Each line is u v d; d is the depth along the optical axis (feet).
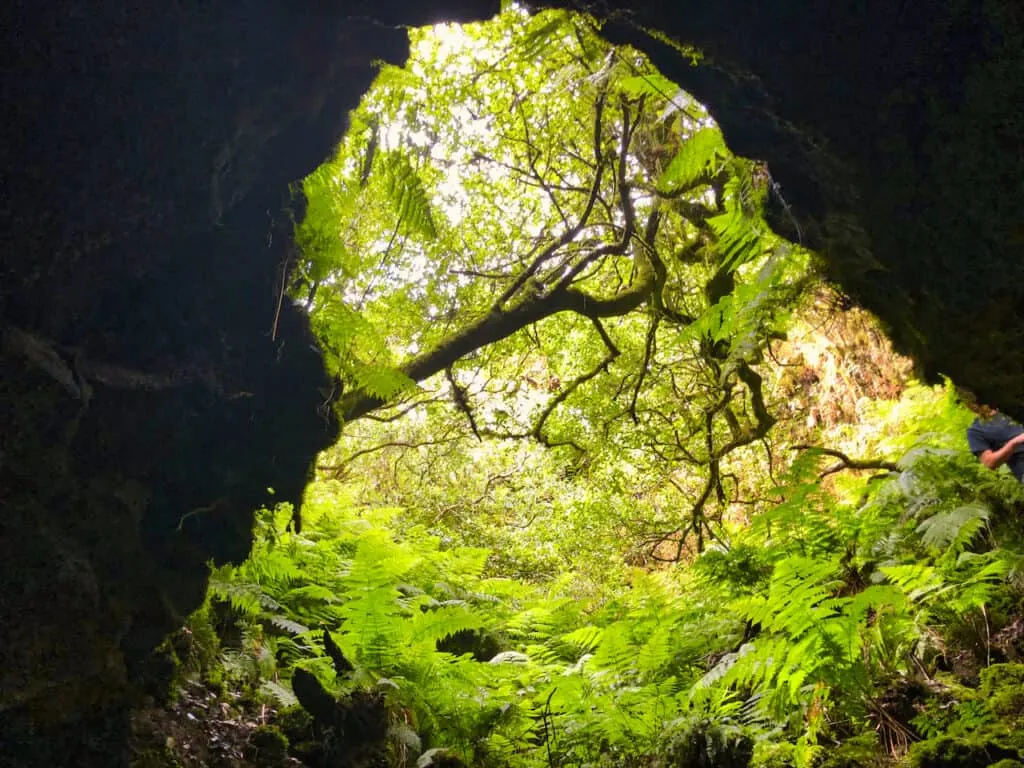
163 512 6.44
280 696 12.26
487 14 6.03
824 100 5.65
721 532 20.49
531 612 20.43
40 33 4.65
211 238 6.08
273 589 15.79
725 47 5.72
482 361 21.36
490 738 14.49
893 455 19.11
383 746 11.66
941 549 15.16
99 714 6.34
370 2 5.72
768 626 14.07
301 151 6.67
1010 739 11.22
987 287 5.73
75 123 4.91
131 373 5.88
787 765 12.53
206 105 5.41
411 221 9.73
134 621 6.45
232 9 5.21
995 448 12.99
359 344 10.00
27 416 5.15
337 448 26.11
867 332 21.58
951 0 5.14
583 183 19.57
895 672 13.56
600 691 15.40
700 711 14.16
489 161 18.22
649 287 18.21
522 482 30.78
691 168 11.75
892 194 5.74
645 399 22.98
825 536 16.22
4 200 4.84
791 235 7.64
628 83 11.73
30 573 5.31
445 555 22.50
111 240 5.43
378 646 14.75
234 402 6.69
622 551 27.30
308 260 7.86
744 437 19.47
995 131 5.31
